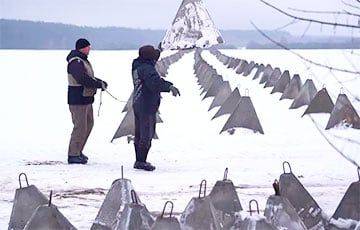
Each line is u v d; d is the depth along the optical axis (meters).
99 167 11.02
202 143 13.51
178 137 14.41
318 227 6.66
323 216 6.72
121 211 6.12
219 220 6.36
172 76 38.34
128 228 5.69
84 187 9.41
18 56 77.62
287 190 6.74
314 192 8.94
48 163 11.48
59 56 77.50
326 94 17.16
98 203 8.45
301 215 6.68
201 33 14.73
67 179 9.95
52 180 9.87
